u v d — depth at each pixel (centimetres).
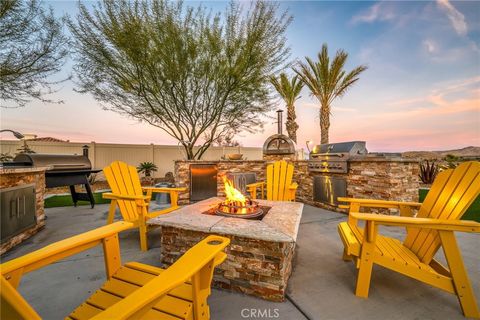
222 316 147
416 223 151
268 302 162
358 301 163
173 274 82
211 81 581
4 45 410
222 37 552
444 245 153
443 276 155
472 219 355
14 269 85
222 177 551
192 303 106
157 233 315
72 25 468
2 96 446
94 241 121
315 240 289
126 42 487
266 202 278
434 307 157
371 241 166
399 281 190
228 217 207
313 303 161
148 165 903
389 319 144
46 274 199
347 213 427
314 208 483
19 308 59
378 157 390
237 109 625
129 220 268
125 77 536
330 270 210
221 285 180
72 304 158
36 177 322
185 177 527
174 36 516
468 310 147
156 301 74
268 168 404
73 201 496
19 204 276
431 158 827
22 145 758
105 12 484
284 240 153
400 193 376
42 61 453
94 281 188
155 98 573
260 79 571
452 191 167
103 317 61
